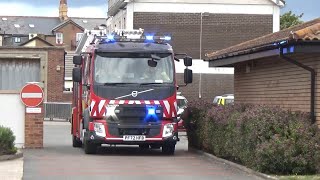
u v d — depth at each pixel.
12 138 15.24
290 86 14.88
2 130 15.05
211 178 11.92
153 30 45.12
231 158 14.82
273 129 12.24
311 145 11.85
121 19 48.19
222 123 14.87
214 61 19.06
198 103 18.64
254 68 17.62
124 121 16.14
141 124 16.19
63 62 45.44
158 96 16.33
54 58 45.00
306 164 11.83
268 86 16.45
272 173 12.00
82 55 18.08
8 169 12.84
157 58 16.47
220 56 17.97
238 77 19.28
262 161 11.99
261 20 46.44
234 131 13.78
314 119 13.20
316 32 12.63
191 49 45.72
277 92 15.76
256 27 46.34
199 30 45.78
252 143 12.52
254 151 12.49
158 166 13.97
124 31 19.11
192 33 45.75
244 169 13.01
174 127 16.45
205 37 45.88
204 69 45.66
